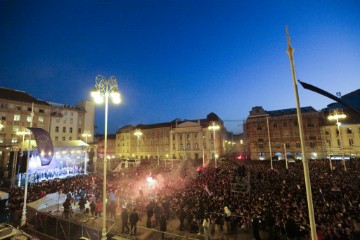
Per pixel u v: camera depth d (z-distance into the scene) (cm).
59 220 1389
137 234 1345
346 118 5553
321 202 1520
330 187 1969
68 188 2419
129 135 8956
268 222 1212
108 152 9738
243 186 2047
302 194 1762
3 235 1051
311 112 5772
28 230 1443
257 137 6303
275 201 1575
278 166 4016
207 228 1208
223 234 1317
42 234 1371
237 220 1372
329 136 5512
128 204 1866
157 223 1499
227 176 2864
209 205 1539
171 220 1608
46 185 2636
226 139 9994
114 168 5719
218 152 7525
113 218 1606
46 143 1838
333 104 6612
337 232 1055
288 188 1972
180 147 7706
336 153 5369
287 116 6000
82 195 2048
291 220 1129
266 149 6156
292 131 5912
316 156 5553
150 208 1489
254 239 1213
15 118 5581
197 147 7456
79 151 4728
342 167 3531
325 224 1162
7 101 5503
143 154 8481
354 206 1444
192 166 4884
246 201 1622
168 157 7875
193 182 2564
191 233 1358
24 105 5819
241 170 2153
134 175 3712
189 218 1416
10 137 5419
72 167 4594
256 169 3503
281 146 5978
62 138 6669
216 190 2083
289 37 788
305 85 666
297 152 5778
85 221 1562
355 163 3966
